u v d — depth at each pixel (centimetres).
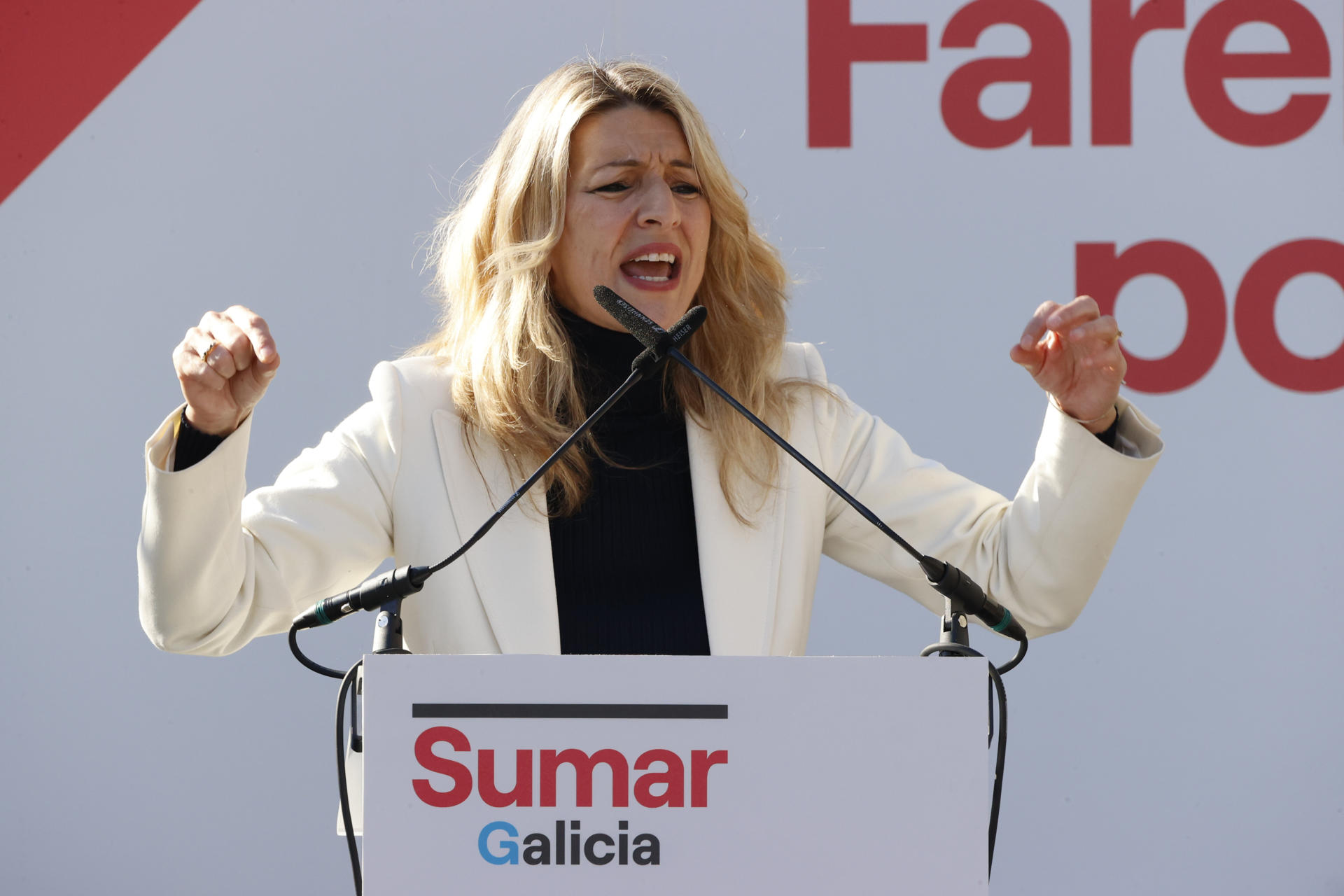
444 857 355
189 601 499
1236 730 926
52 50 941
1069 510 545
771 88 962
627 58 960
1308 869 920
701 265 625
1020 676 932
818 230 954
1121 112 960
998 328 952
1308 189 954
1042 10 963
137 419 931
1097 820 923
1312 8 959
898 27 964
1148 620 931
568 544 588
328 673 427
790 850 357
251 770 923
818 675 362
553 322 605
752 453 603
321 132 953
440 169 954
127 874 912
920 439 948
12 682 914
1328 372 943
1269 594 932
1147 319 950
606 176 607
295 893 918
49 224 936
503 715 358
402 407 600
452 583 567
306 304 945
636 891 356
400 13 962
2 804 909
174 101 948
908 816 360
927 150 960
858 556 640
